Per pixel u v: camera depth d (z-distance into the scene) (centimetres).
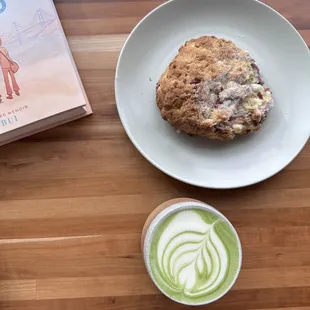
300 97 35
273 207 35
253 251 35
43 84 33
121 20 36
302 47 35
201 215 32
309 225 35
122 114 34
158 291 34
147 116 35
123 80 34
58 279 34
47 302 34
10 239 34
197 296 32
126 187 35
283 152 35
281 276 35
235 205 35
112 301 34
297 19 37
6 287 34
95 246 34
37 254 34
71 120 35
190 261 32
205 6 35
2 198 35
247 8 35
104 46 36
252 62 34
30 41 33
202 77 33
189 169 34
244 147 35
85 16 36
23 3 34
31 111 33
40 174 35
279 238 35
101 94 36
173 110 33
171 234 32
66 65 33
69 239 34
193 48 34
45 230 34
